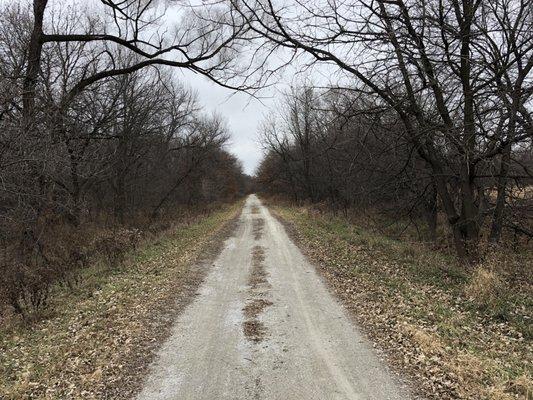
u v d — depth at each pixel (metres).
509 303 8.58
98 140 21.31
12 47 14.80
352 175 17.97
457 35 9.84
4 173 10.64
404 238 19.36
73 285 11.46
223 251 16.55
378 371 5.96
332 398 5.29
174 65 14.07
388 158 14.36
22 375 6.15
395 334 7.21
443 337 6.94
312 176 41.91
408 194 16.22
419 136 11.55
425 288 9.95
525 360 6.21
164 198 33.94
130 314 8.70
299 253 15.48
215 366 6.31
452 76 10.63
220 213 41.09
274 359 6.48
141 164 30.78
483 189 12.56
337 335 7.35
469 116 10.76
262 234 21.50
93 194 28.83
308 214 29.89
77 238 17.69
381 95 11.22
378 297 9.34
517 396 5.20
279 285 10.92
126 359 6.63
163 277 11.84
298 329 7.70
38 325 8.52
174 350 6.94
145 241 18.23
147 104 26.05
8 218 11.88
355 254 14.30
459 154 10.97
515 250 12.57
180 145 39.72
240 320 8.30
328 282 11.04
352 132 15.23
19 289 9.49
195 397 5.46
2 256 12.65
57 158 12.08
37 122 12.02
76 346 7.16
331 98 15.50
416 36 10.27
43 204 13.70
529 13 10.05
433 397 5.24
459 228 12.56
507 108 9.63
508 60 10.09
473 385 5.43
